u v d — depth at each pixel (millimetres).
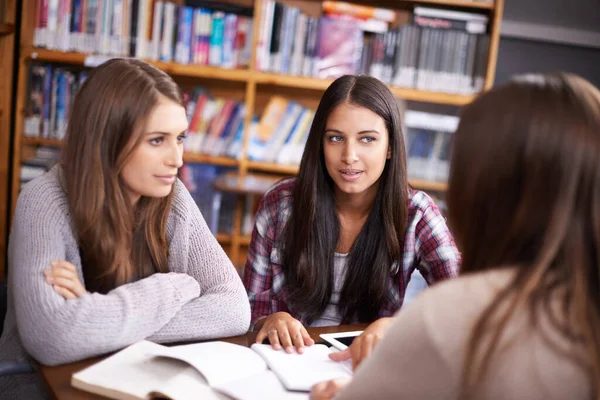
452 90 3381
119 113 1348
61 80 3348
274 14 3318
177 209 1584
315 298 1780
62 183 1422
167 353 1185
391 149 1729
